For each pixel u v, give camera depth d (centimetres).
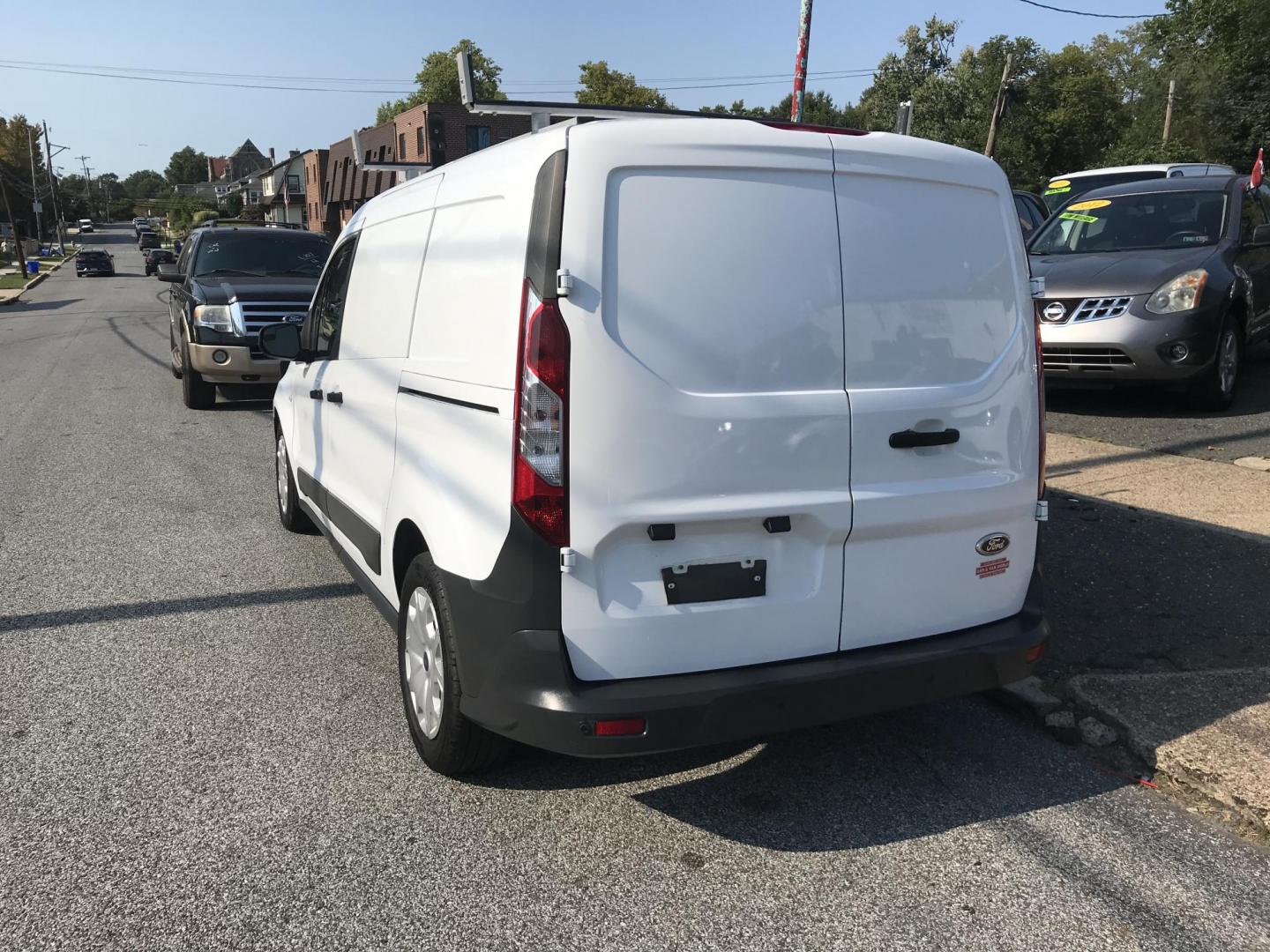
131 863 300
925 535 322
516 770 357
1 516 696
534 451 279
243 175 17600
